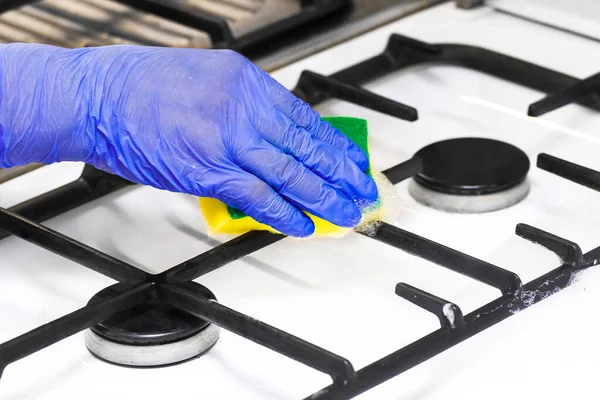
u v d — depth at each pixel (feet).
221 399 2.13
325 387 2.03
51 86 2.56
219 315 2.16
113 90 2.57
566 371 2.14
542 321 2.29
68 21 3.79
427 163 2.84
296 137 2.52
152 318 2.29
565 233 2.61
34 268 2.61
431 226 2.68
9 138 2.59
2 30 3.67
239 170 2.46
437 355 2.21
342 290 2.46
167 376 2.21
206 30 3.45
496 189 2.74
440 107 3.29
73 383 2.20
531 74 3.31
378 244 2.65
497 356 2.20
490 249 2.57
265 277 2.53
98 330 2.25
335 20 3.76
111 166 2.65
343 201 2.45
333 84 3.16
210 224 2.60
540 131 3.11
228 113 2.48
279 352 2.07
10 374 2.24
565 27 3.72
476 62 3.46
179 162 2.50
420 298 2.18
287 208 2.44
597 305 2.33
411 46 3.42
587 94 3.10
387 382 2.15
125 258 2.62
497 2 3.89
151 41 3.63
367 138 2.76
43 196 2.80
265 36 3.54
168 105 2.51
